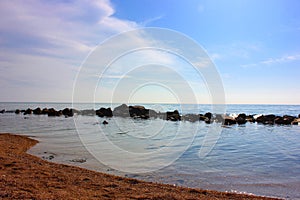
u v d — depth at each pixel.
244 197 8.13
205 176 10.96
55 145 18.34
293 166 12.69
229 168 12.33
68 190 7.57
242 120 40.00
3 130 27.28
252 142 20.78
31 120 40.03
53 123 35.22
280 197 8.41
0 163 10.73
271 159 14.39
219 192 8.60
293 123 37.72
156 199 7.23
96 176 9.97
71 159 13.98
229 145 19.22
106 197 7.18
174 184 9.79
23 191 6.95
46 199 6.41
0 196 6.32
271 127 33.28
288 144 19.77
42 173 9.63
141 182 9.46
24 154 14.71
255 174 11.26
